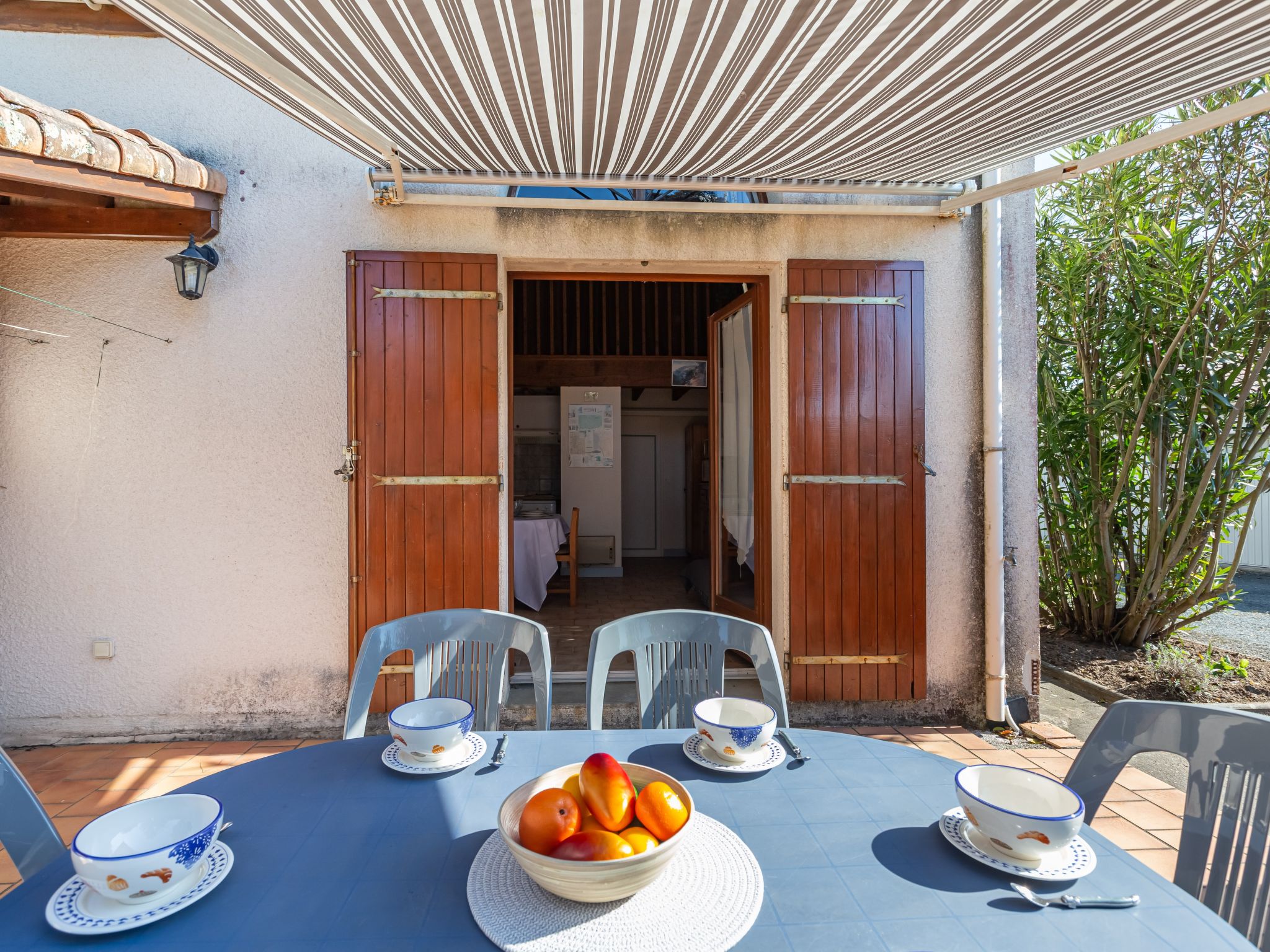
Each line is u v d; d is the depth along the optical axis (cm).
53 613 372
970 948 96
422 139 287
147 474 374
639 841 102
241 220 378
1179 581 505
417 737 149
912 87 238
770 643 210
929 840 124
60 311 372
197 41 214
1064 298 520
